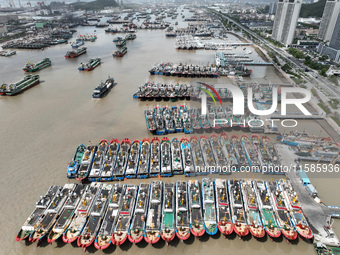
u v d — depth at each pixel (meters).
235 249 57.59
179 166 78.81
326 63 194.75
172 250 57.44
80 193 68.94
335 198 68.38
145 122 110.81
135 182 76.31
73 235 58.31
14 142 97.94
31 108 126.56
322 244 56.28
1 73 183.88
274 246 58.00
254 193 68.62
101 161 82.38
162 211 64.38
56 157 88.88
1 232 61.59
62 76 175.88
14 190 74.44
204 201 65.38
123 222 61.03
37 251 57.31
